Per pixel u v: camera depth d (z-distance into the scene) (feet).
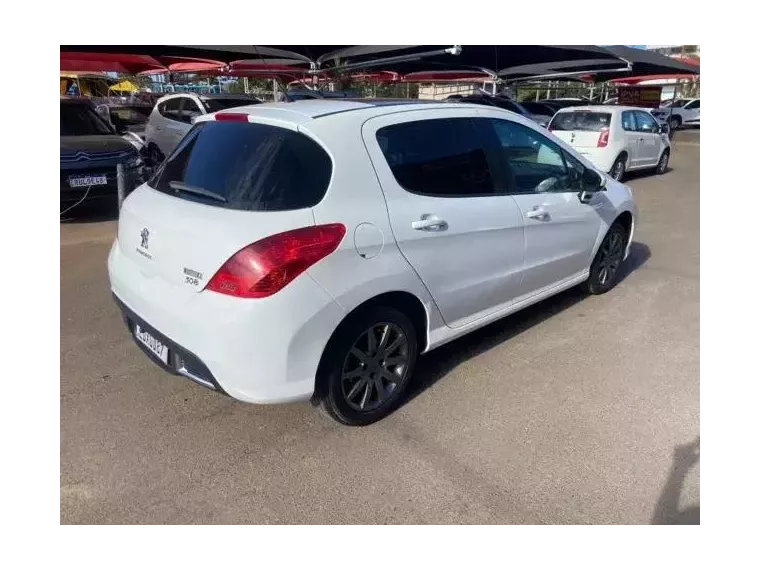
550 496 8.35
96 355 12.27
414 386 11.31
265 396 8.32
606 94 100.37
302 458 9.05
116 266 10.23
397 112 10.12
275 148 8.80
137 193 10.44
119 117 51.90
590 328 14.24
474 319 11.64
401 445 9.43
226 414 10.20
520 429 9.92
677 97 125.59
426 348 10.68
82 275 17.61
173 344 8.59
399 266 9.41
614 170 38.19
